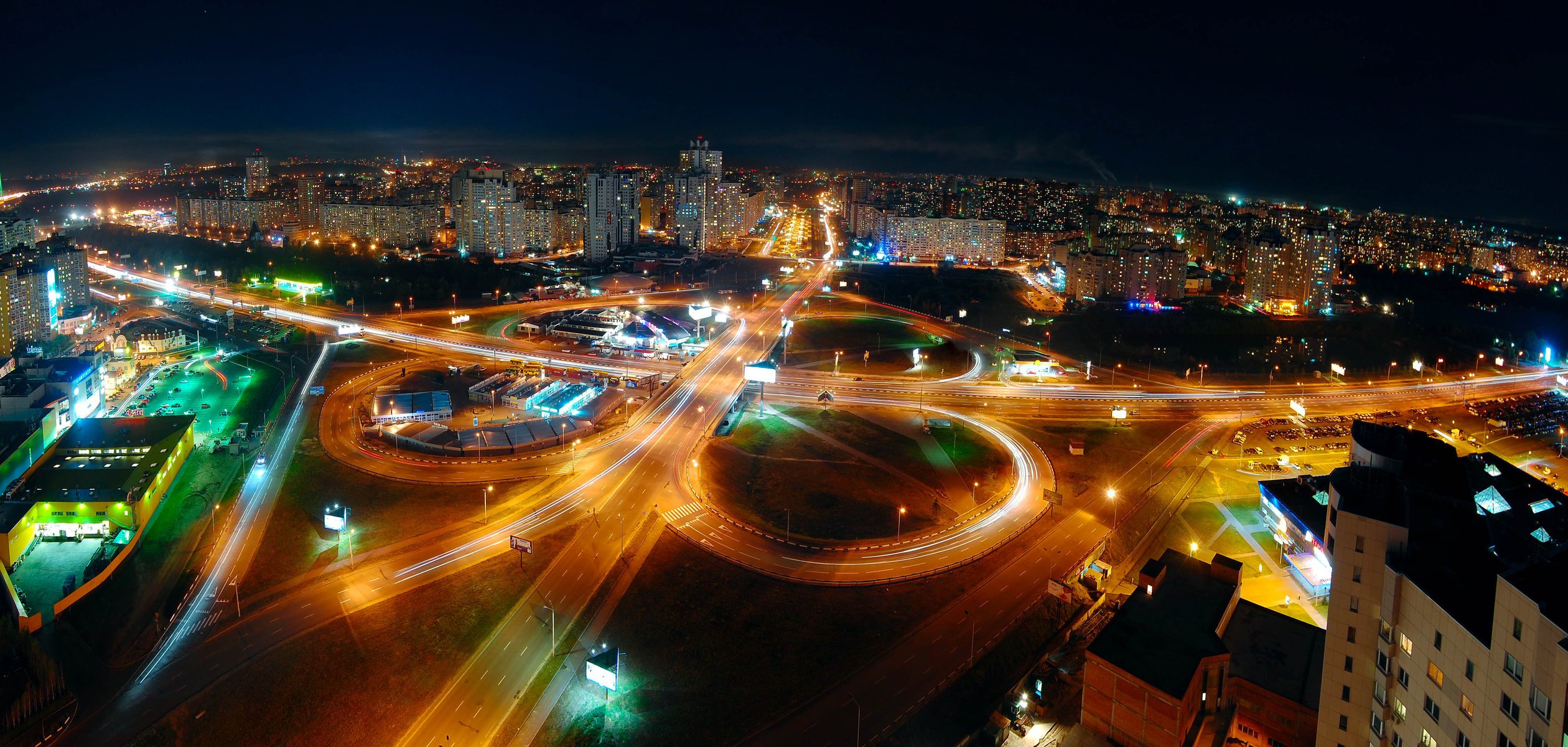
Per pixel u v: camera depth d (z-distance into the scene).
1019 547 177.62
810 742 121.12
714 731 124.00
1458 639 81.75
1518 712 72.31
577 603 154.50
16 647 134.38
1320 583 165.75
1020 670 138.38
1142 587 143.38
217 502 193.50
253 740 123.69
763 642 143.62
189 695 130.88
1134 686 112.25
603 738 123.12
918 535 182.12
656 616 151.00
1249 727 122.88
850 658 139.75
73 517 173.50
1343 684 99.69
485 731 124.88
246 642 142.88
